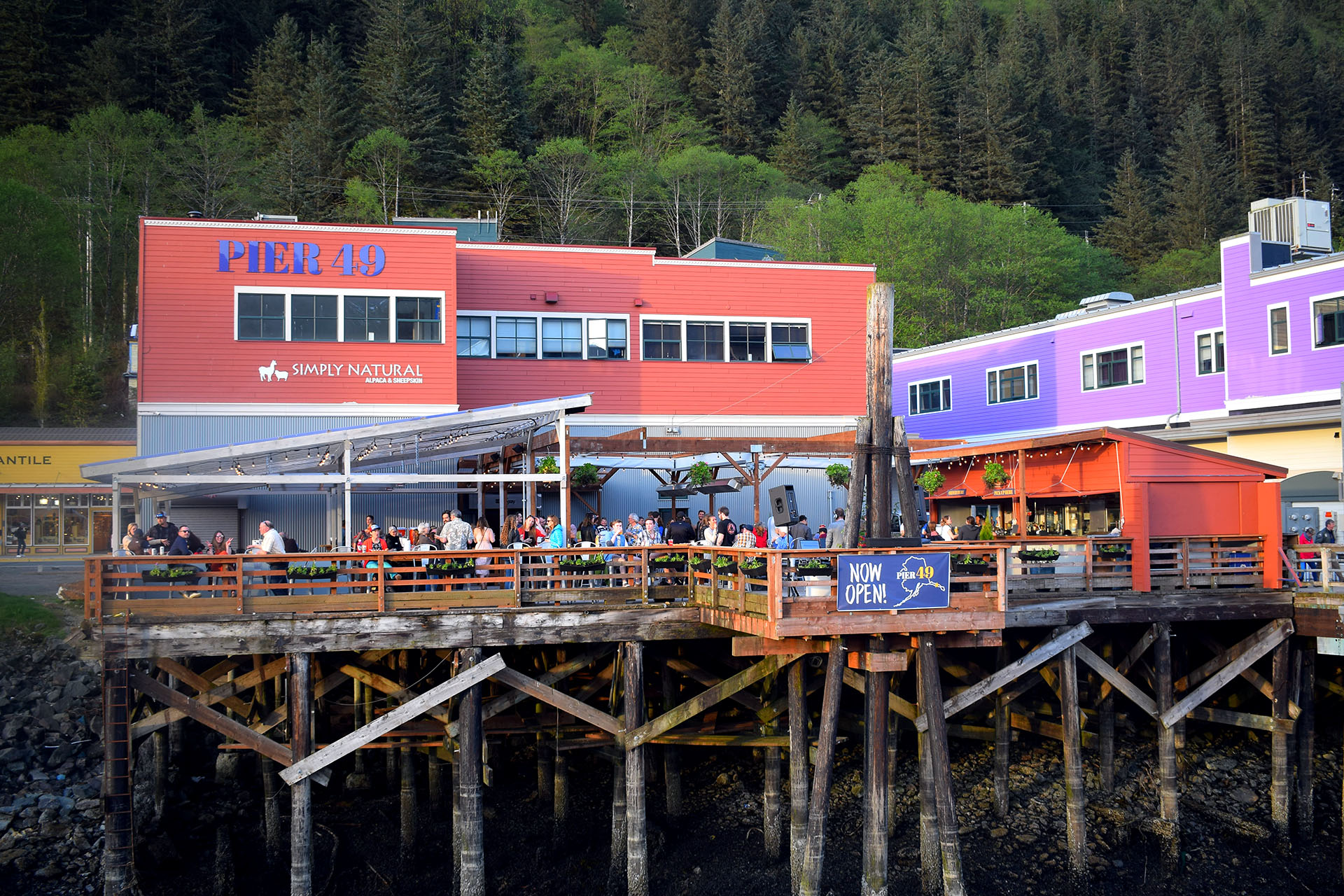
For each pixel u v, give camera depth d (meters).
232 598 14.51
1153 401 32.84
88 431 44.12
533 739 19.75
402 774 16.61
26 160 60.69
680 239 80.00
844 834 17.11
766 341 29.23
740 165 80.88
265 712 17.67
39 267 56.84
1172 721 17.14
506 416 19.16
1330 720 20.73
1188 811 18.14
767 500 27.75
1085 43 113.00
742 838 17.12
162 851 16.27
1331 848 17.56
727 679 16.50
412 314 24.95
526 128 79.06
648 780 18.66
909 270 57.34
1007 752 17.73
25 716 19.95
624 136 89.44
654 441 21.59
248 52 81.31
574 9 107.06
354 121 73.00
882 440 14.33
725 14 93.25
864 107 86.94
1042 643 16.73
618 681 16.88
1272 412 28.59
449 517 19.42
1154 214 85.69
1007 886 16.03
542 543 18.55
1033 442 20.30
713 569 15.41
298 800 14.15
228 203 66.38
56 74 68.50
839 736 18.88
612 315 28.27
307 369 24.25
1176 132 90.19
